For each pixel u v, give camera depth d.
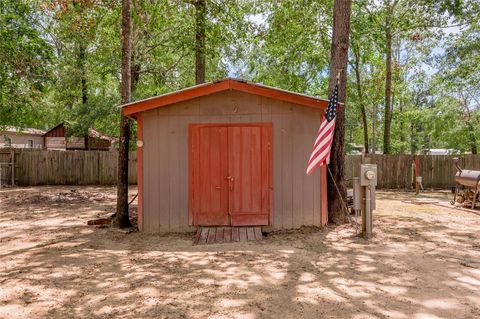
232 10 12.90
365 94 19.61
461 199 10.13
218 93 6.87
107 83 19.84
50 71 14.55
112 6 11.16
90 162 16.41
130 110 6.79
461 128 19.31
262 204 6.86
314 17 15.59
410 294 3.74
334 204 7.36
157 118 6.91
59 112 23.94
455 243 5.93
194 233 6.78
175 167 6.90
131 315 3.27
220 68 18.48
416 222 7.66
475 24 14.02
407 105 26.64
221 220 6.86
